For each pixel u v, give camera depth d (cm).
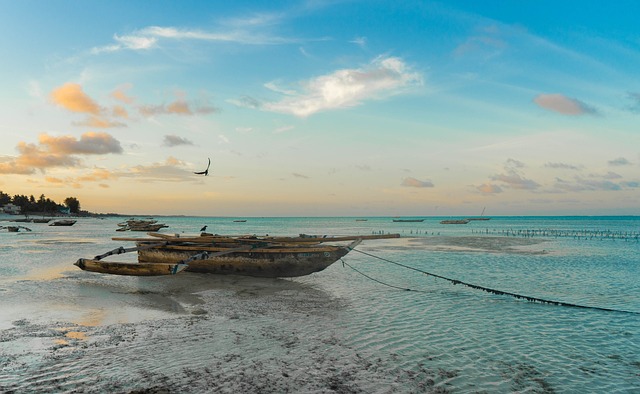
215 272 2011
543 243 4978
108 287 1717
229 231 9125
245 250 1938
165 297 1525
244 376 782
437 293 1642
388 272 2255
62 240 4912
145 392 709
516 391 740
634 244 4791
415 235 7138
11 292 1598
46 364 833
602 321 1223
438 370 829
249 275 1961
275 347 951
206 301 1459
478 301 1492
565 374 820
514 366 858
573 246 4459
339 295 1593
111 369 809
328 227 12038
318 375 792
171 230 9850
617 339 1049
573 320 1230
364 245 4616
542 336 1067
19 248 3716
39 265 2414
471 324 1175
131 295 1559
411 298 1542
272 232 8500
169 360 860
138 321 1177
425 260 2961
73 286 1733
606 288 1816
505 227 11556
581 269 2470
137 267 1714
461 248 4144
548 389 751
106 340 994
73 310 1308
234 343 978
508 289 1777
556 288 1812
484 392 734
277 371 809
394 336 1050
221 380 762
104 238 5375
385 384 757
